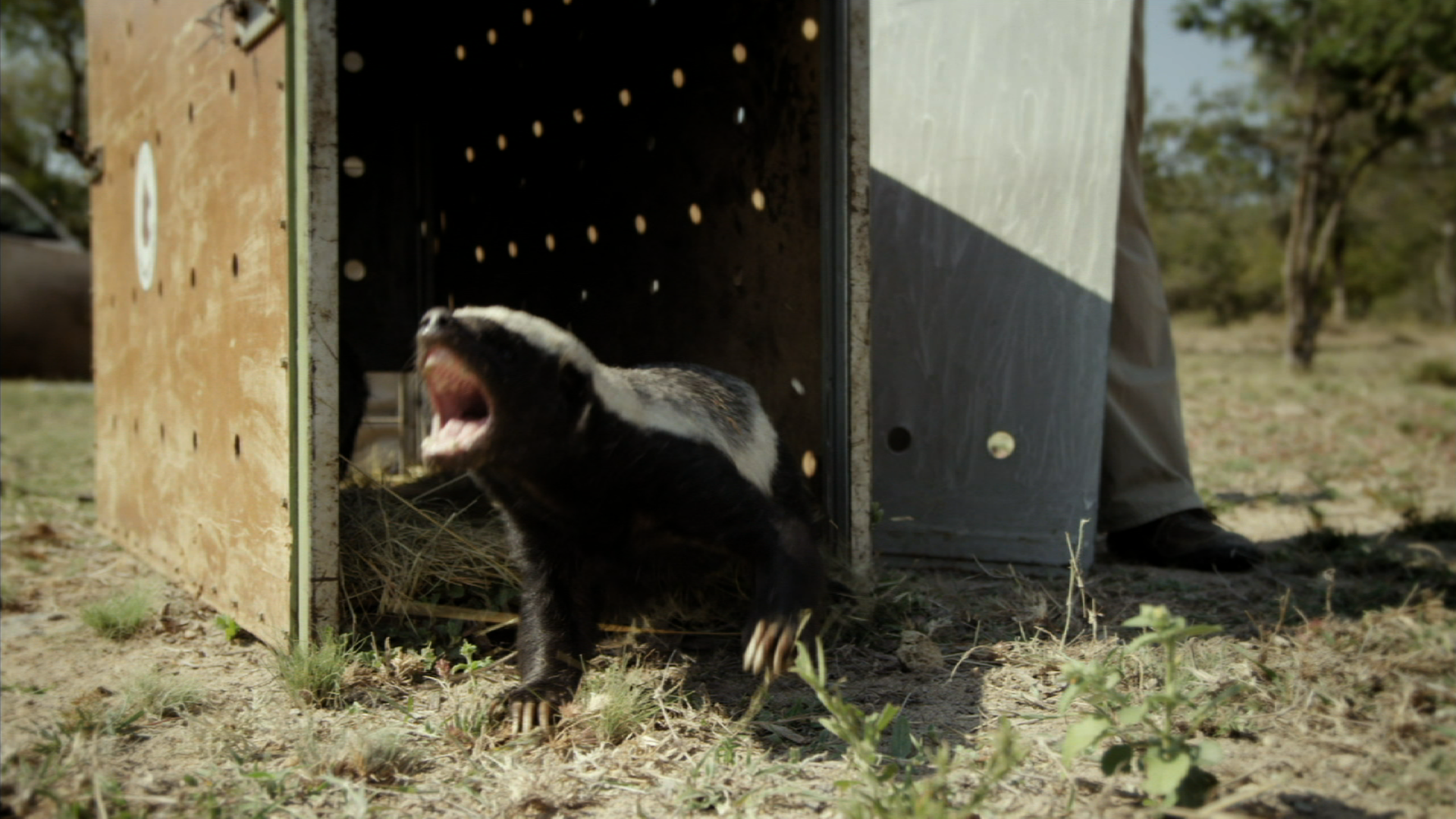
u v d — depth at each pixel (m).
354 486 1.78
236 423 1.54
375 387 2.28
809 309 1.72
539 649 1.38
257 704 1.37
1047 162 1.82
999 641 1.53
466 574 1.57
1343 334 13.94
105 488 2.05
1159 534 1.88
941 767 1.12
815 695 1.38
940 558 1.85
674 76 1.89
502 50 2.16
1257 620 1.57
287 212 1.40
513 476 1.32
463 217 2.29
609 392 1.30
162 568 1.79
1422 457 3.27
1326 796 1.16
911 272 1.88
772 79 1.75
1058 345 1.80
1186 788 1.15
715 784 1.21
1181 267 15.03
